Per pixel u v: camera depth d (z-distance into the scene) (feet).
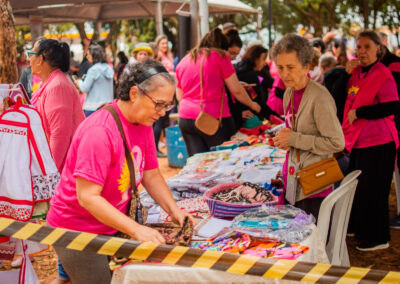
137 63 6.90
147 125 7.06
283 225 7.87
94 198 6.63
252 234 7.67
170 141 25.39
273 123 18.56
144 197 10.46
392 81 12.91
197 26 21.59
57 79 12.67
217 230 8.13
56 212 7.42
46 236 7.05
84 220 7.30
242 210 8.80
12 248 10.75
